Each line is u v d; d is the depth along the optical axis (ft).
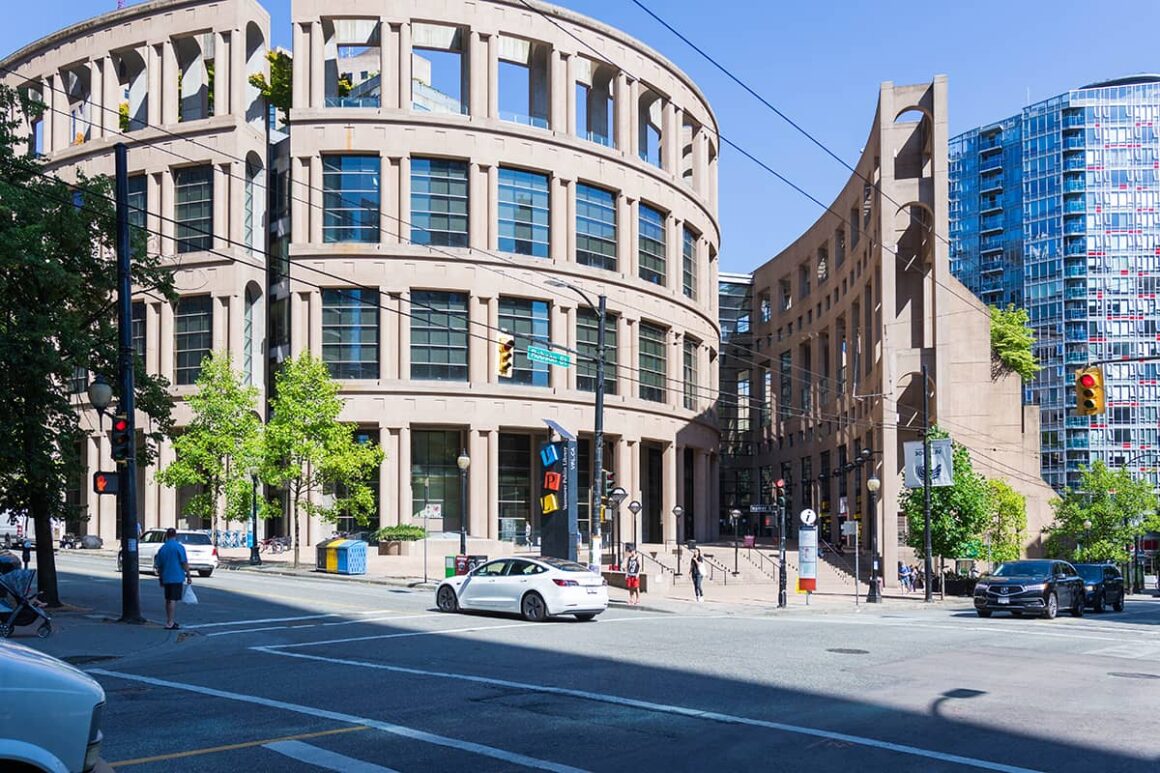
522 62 193.57
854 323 234.38
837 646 63.00
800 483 286.46
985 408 205.36
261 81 193.06
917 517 158.40
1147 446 433.48
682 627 75.82
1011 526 191.72
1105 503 224.94
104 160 192.03
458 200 179.63
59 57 200.03
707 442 224.53
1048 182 461.37
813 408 272.72
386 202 175.42
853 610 112.06
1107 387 440.04
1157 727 37.50
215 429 158.81
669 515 203.00
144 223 188.44
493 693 43.06
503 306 180.86
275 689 43.98
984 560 175.01
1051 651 63.77
